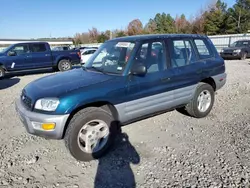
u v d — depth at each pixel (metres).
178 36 4.33
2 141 3.92
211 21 49.28
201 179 2.77
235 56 17.97
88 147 3.23
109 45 4.24
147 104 3.73
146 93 3.67
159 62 3.93
